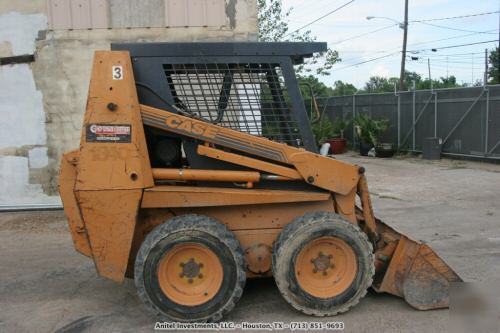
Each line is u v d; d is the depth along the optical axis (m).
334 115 22.75
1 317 4.83
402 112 17.98
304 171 4.65
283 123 4.93
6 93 8.95
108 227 4.43
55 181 9.19
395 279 4.83
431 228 7.80
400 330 4.34
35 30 8.84
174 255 4.44
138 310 4.95
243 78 4.86
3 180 9.12
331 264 4.64
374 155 17.98
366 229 4.96
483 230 7.62
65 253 6.97
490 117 14.37
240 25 9.09
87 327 4.57
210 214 4.73
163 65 4.71
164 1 8.91
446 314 4.66
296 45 4.87
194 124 4.59
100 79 4.39
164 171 4.57
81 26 8.86
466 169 13.73
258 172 4.68
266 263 4.83
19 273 6.16
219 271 4.46
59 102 9.01
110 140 4.38
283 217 4.83
